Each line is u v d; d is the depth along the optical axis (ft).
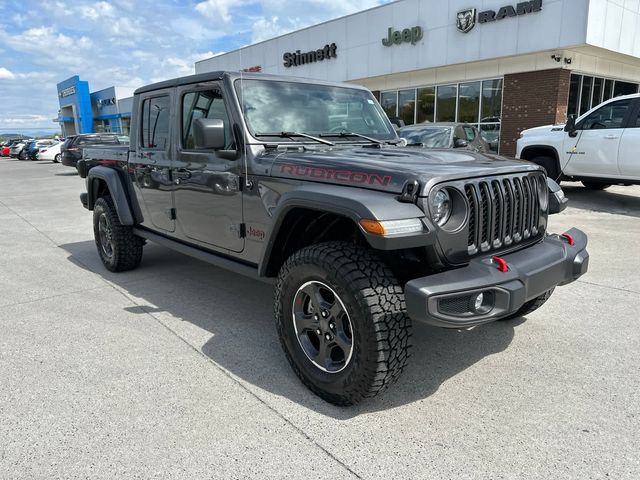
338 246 8.75
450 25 48.24
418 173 8.20
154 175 14.42
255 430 8.29
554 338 11.76
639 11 43.52
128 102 135.13
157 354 11.15
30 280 17.11
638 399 9.08
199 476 7.17
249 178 10.77
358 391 8.47
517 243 9.79
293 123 11.75
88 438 8.07
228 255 12.12
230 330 12.51
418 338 11.93
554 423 8.39
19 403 9.13
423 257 8.62
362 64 58.18
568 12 39.75
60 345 11.65
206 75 11.86
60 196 42.70
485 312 8.10
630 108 27.48
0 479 7.11
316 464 7.43
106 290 15.85
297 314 9.46
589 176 29.60
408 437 8.07
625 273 16.69
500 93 48.32
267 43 71.20
